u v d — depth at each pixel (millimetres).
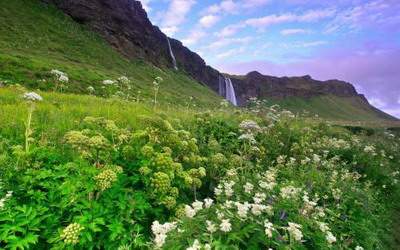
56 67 61906
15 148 7352
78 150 7297
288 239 5727
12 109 11656
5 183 6516
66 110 12531
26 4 108875
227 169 9320
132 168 7770
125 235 6051
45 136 8906
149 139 8484
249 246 5344
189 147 9055
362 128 33625
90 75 66875
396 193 14477
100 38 124875
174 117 14133
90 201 6402
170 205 6949
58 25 110312
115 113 13023
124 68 109375
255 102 19094
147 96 60531
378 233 9797
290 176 10133
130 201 6637
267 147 13070
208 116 14055
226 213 5719
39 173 6891
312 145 15477
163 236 4984
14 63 51781
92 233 6082
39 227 6008
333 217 8125
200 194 8852
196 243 4719
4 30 85938
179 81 147250
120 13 146625
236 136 12883
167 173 7434
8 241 5516
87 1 132625
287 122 16469
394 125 66562
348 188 10602
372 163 15578
